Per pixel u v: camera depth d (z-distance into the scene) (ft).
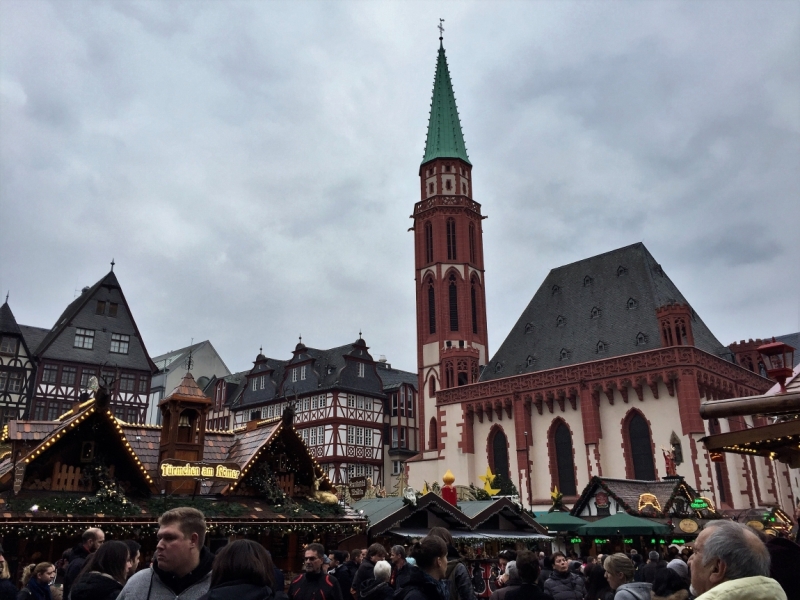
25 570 31.86
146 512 57.98
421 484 190.70
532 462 167.32
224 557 15.33
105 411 58.23
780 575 16.67
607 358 157.79
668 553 70.08
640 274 174.91
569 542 107.65
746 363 186.60
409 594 19.58
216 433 75.82
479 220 222.69
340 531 68.90
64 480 57.21
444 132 229.25
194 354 278.87
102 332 186.19
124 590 17.01
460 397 185.16
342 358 222.07
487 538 76.84
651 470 146.92
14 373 171.22
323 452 209.97
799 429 33.06
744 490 147.74
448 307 207.51
